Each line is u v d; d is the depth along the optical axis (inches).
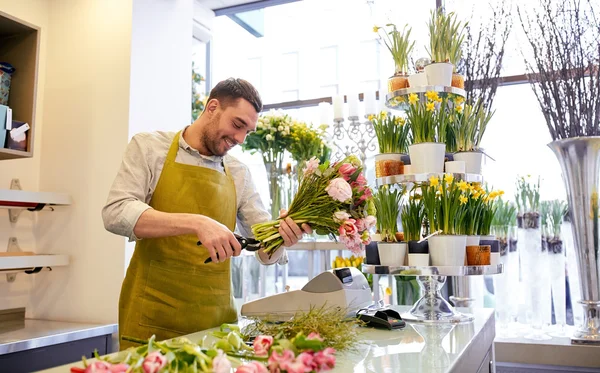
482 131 78.8
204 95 156.0
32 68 101.2
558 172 114.6
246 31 159.0
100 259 110.6
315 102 147.3
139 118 114.2
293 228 61.6
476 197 71.0
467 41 113.4
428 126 71.4
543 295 111.5
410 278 114.5
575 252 100.3
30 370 89.8
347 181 60.4
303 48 150.3
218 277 71.7
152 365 28.1
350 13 144.6
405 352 47.3
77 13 119.7
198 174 72.1
